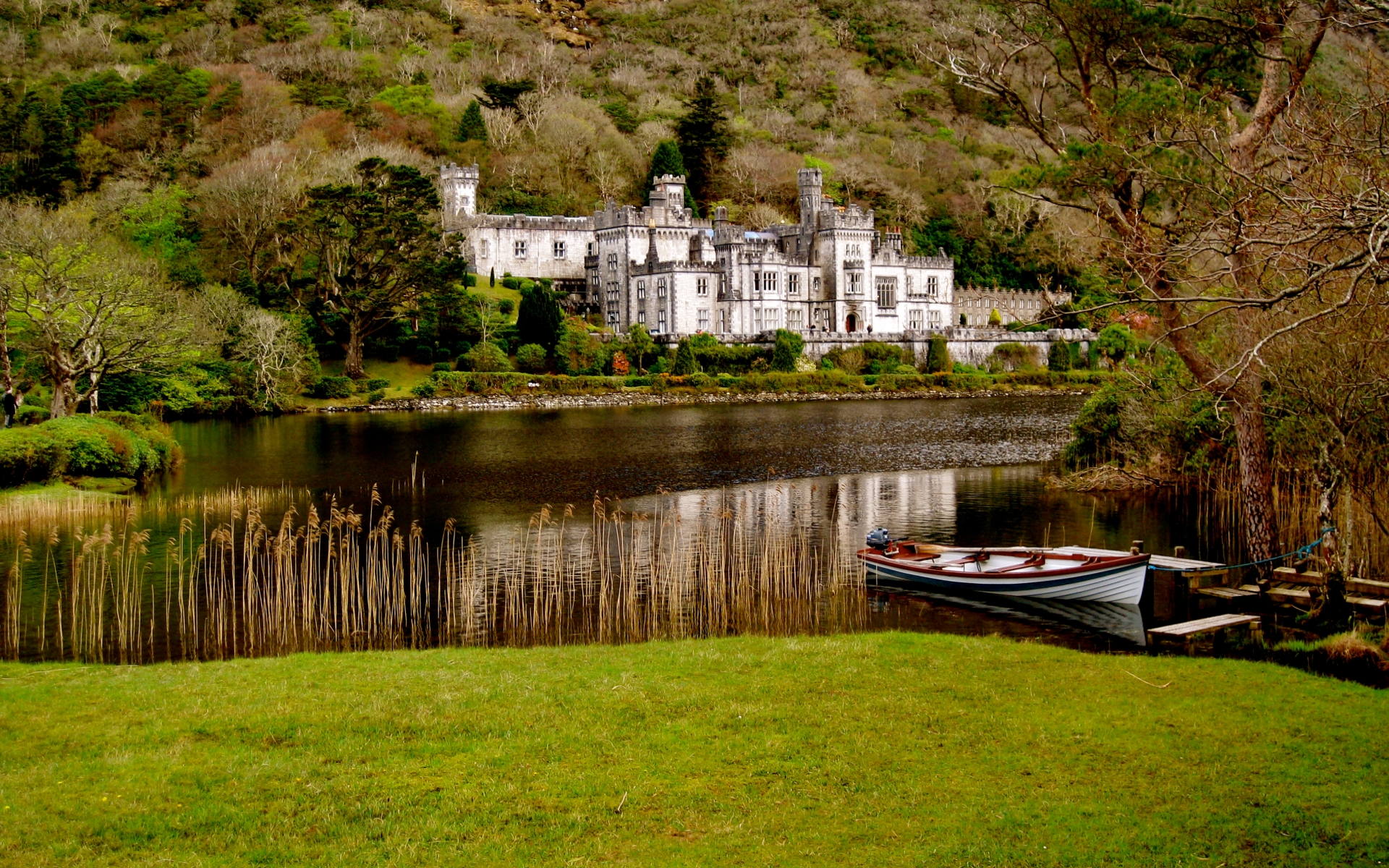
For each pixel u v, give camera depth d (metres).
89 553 43.25
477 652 27.70
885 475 66.88
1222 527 48.47
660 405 123.88
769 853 16.23
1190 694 23.41
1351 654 27.59
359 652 28.00
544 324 139.12
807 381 136.88
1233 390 36.28
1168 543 45.28
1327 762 19.36
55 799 17.97
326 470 69.94
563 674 24.72
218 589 38.78
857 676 24.50
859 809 17.66
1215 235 28.88
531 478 66.00
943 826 17.03
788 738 20.56
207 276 133.62
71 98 191.12
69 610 35.34
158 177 172.88
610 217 172.12
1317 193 22.41
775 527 50.25
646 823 17.16
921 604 36.16
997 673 24.78
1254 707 22.45
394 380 129.75
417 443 85.50
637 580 40.00
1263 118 32.78
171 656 30.78
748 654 26.56
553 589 38.75
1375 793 18.08
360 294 127.69
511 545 46.41
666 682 24.02
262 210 142.25
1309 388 35.44
